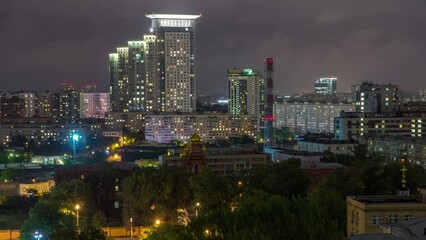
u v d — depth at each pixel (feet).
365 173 606.55
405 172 580.71
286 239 320.50
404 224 354.13
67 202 646.74
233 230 332.39
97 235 436.35
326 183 573.33
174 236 380.37
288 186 603.26
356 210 416.87
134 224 652.48
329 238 319.06
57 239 435.12
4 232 612.70
